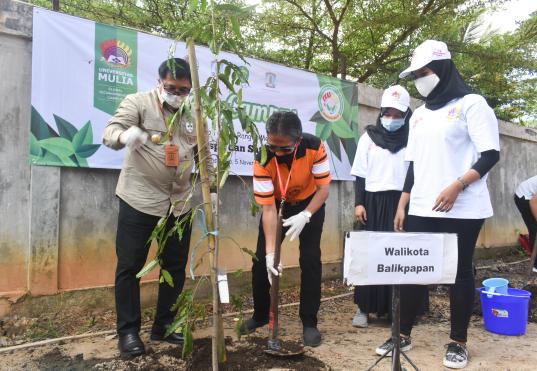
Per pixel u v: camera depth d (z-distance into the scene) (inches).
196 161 120.6
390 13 325.7
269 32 354.3
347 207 204.8
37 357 109.3
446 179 111.2
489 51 346.9
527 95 474.0
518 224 315.0
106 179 142.5
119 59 142.6
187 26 85.0
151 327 133.2
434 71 113.3
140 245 111.2
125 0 344.5
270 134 106.7
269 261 109.2
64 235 135.2
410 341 119.6
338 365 107.3
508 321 134.1
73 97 134.4
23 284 128.0
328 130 194.4
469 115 108.6
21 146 128.1
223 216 167.3
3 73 125.8
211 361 103.0
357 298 141.9
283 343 113.1
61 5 329.7
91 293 138.2
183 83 106.9
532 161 331.6
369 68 364.5
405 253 82.6
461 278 110.3
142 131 105.0
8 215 125.9
